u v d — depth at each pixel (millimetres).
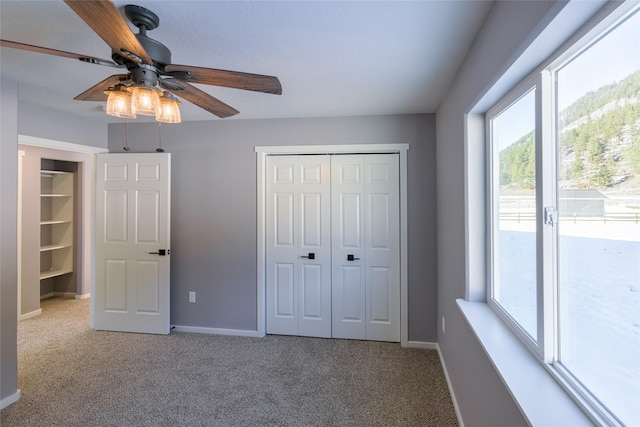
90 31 1579
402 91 2449
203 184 3373
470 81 1760
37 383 2406
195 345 3076
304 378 2490
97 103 2811
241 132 3311
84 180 4680
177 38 1654
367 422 1985
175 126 3410
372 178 3188
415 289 3064
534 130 1283
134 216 3381
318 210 3273
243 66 2000
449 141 2387
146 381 2438
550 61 1104
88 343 3119
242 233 3324
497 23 1313
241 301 3332
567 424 880
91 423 1969
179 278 3422
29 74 2148
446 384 2408
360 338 3215
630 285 796
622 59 820
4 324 2150
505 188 1614
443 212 2650
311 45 1735
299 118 3215
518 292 1457
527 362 1215
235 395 2264
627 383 805
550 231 1168
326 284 3268
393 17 1462
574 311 1054
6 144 2186
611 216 867
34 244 3965
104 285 3434
